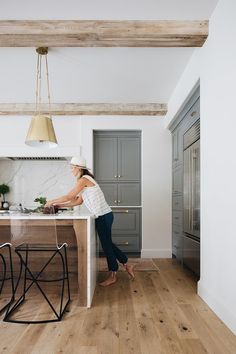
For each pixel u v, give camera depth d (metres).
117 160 5.16
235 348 1.89
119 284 3.38
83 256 2.66
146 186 5.05
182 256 4.20
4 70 3.61
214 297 2.52
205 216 2.79
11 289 2.98
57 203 3.22
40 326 2.22
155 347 1.90
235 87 2.12
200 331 2.14
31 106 4.80
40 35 2.66
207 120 2.75
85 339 2.01
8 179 5.52
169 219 5.02
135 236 5.08
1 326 2.23
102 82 4.00
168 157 5.07
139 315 2.44
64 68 3.57
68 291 2.77
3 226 2.96
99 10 2.52
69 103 4.83
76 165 3.30
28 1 2.39
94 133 5.18
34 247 2.45
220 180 2.40
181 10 2.55
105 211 3.29
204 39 2.76
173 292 3.07
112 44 2.83
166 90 4.30
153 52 3.18
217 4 2.46
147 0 2.40
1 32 2.64
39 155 5.11
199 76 3.01
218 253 2.44
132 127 5.07
